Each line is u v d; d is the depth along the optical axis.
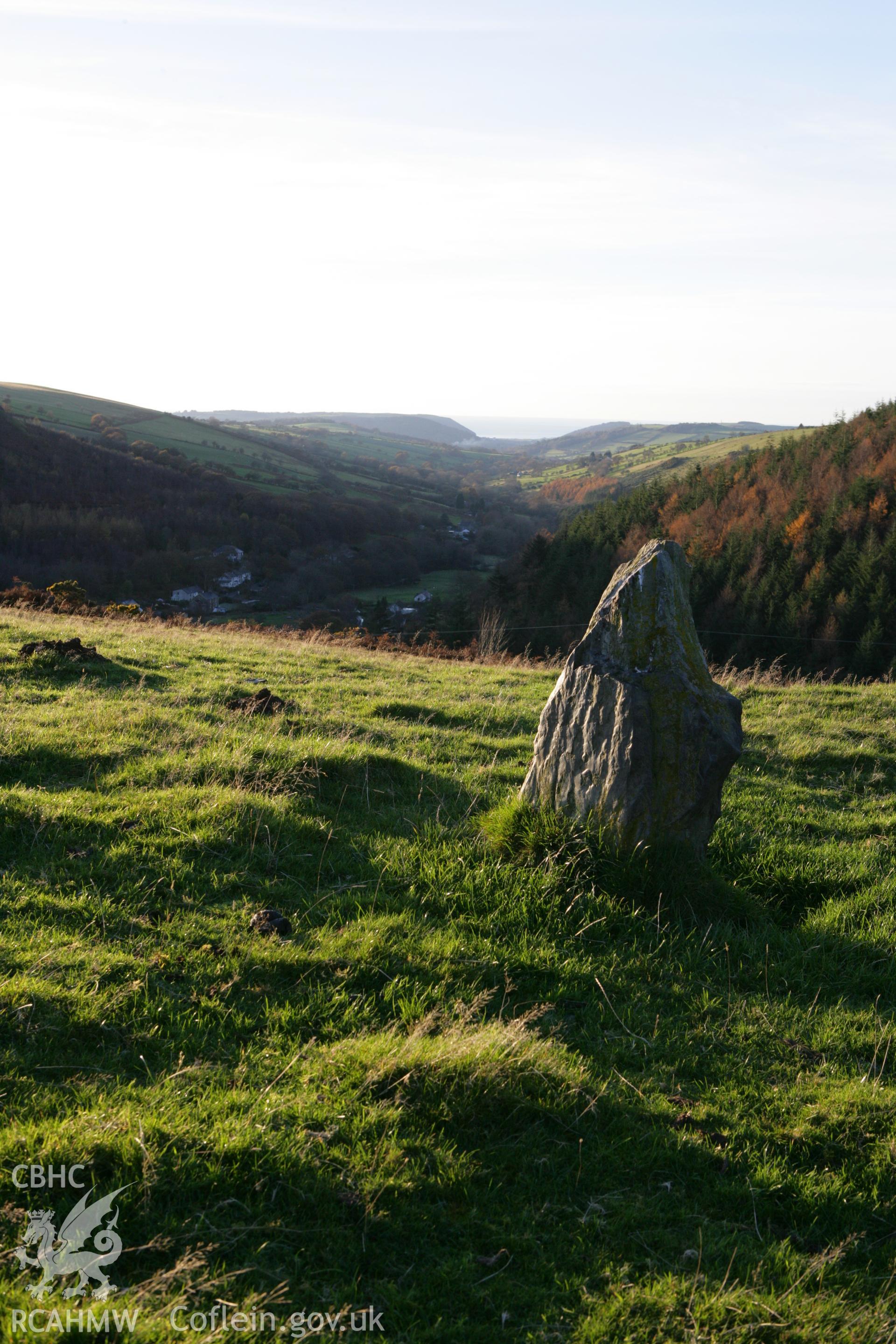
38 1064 3.98
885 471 82.81
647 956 5.75
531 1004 5.12
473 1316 3.06
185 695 11.10
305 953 5.22
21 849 6.14
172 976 4.87
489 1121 4.05
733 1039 5.02
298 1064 4.22
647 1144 4.06
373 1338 2.89
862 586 67.44
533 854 6.66
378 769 8.83
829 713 14.08
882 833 8.73
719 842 7.72
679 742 6.53
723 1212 3.75
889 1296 3.35
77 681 11.48
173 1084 3.95
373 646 25.28
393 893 6.25
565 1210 3.60
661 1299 3.16
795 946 6.20
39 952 4.80
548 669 20.97
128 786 7.38
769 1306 3.19
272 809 7.14
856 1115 4.37
